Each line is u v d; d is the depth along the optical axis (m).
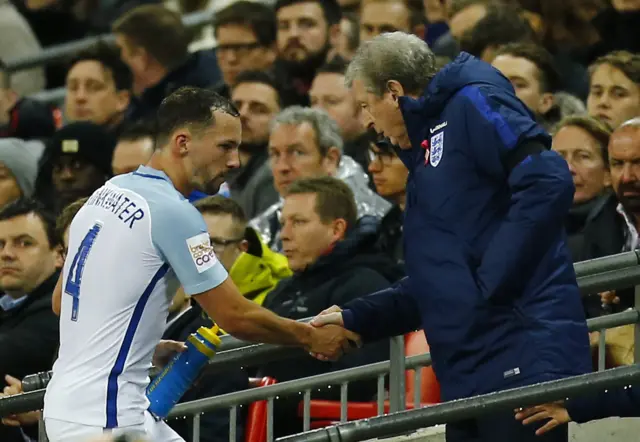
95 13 43.94
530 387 16.78
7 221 25.56
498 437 17.89
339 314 19.27
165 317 17.75
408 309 19.28
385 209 27.27
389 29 32.81
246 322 17.89
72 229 17.89
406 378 21.62
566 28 32.25
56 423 17.31
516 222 17.00
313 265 23.83
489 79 17.75
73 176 30.52
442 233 17.70
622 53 27.22
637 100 26.72
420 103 17.92
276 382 22.48
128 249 17.34
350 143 30.36
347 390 21.36
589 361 17.28
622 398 17.33
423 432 21.36
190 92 17.94
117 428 17.08
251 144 31.14
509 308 17.33
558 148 24.59
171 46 35.56
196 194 25.02
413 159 18.31
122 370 17.34
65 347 17.64
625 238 23.00
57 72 42.84
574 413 17.50
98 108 34.50
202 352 18.06
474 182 17.61
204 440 21.78
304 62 33.75
